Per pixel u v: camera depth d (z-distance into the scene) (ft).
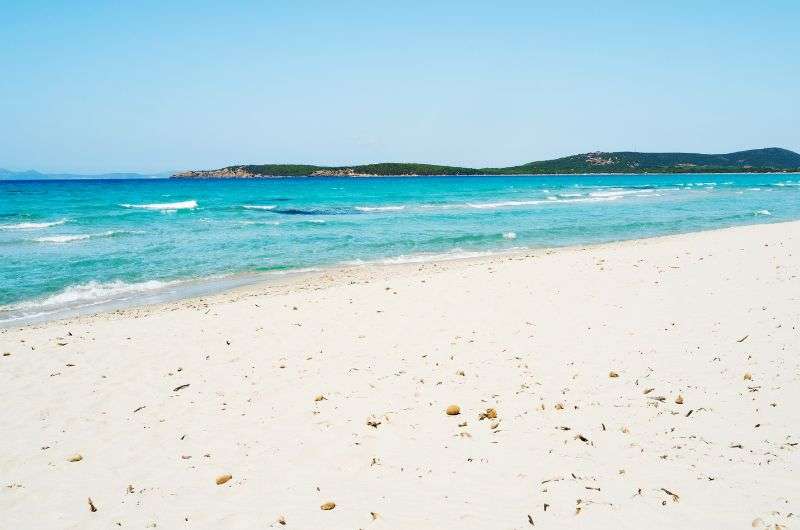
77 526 15.93
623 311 35.19
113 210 150.20
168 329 36.24
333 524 15.51
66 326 38.88
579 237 92.22
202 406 24.14
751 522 14.33
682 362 25.82
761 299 36.04
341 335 33.63
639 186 327.67
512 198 208.74
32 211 144.36
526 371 26.08
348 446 20.01
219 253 77.10
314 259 72.18
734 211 139.33
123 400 25.05
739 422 19.77
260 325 36.47
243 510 16.42
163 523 15.90
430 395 24.07
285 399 24.52
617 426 20.16
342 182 467.11
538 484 16.83
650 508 15.24
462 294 42.78
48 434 21.90
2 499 17.43
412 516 15.66
